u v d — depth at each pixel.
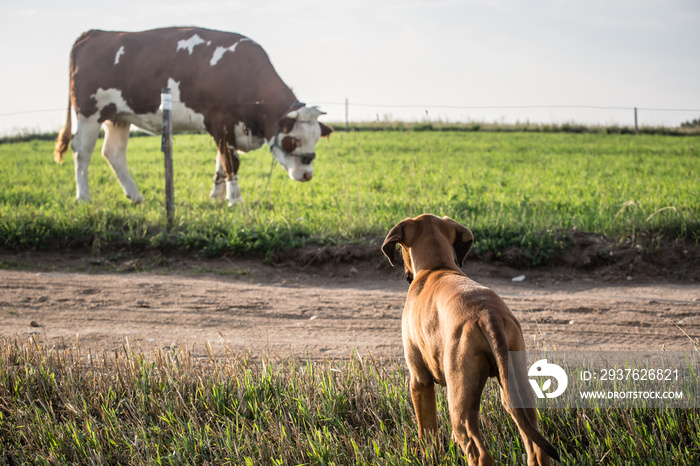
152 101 11.00
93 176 16.64
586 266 8.09
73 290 7.37
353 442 3.83
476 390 3.07
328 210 10.80
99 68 11.16
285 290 7.54
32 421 4.25
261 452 3.90
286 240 8.73
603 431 3.94
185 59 10.89
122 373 4.84
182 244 8.79
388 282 7.95
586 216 9.51
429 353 3.46
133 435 4.13
